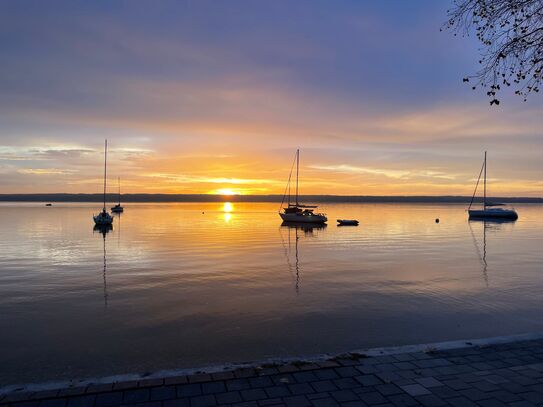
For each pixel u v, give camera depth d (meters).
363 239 41.16
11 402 4.61
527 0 5.70
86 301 14.60
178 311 13.20
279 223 68.62
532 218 91.06
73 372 8.39
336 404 4.62
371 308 13.55
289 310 13.30
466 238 42.59
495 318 12.38
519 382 5.21
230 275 19.98
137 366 8.70
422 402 4.68
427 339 10.45
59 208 150.25
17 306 13.92
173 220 77.00
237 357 9.20
